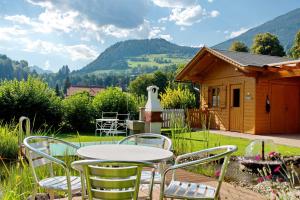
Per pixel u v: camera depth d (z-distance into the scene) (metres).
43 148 3.75
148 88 9.87
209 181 5.25
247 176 6.51
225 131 15.84
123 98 16.23
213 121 17.27
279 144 10.95
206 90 17.92
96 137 12.06
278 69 13.10
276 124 15.08
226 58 14.76
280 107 15.22
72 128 15.30
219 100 16.94
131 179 2.57
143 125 11.30
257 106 14.51
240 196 4.43
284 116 15.34
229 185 5.03
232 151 3.10
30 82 14.33
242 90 15.29
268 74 13.87
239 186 5.45
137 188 2.58
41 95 14.24
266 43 39.19
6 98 13.63
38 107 14.09
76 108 15.15
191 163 3.07
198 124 17.73
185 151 7.41
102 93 16.42
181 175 5.64
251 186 5.54
